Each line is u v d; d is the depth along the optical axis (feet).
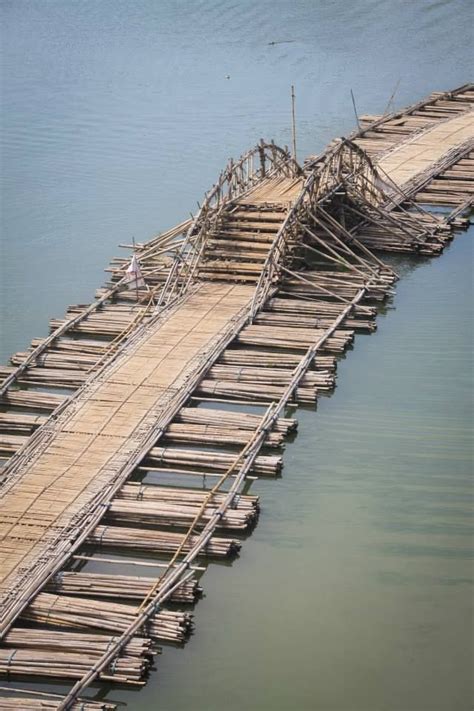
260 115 253.44
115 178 216.33
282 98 266.36
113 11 343.67
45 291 173.37
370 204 185.57
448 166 218.59
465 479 124.67
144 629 100.99
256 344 151.64
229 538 114.73
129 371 141.90
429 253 183.62
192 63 292.81
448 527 116.67
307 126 247.50
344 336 153.79
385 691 96.37
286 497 122.21
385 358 151.53
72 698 92.63
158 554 111.75
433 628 102.83
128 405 134.31
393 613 104.73
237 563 111.65
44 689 95.71
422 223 191.72
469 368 148.46
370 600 106.52
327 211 185.16
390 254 184.55
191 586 105.81
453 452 129.80
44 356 148.36
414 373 147.43
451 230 192.75
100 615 101.35
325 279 168.96
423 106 260.83
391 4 354.95
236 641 101.76
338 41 314.76
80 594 104.83
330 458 129.18
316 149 233.76
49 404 137.59
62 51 302.45
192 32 321.32
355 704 95.09
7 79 278.67
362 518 118.52
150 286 170.30
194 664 99.09
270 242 169.68
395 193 201.57
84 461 123.13
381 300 167.02
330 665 98.99
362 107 262.26
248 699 95.71
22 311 167.22
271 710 94.48
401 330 158.92
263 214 173.37
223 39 314.96
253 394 138.82
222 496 118.01
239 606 106.11
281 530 116.57
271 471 125.29
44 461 122.93
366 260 180.45
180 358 145.18
